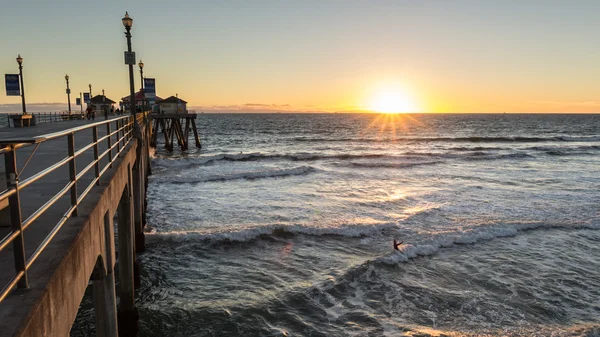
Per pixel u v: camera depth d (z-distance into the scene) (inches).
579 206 724.7
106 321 204.8
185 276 437.7
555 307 367.9
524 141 2330.2
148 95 1069.1
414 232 569.6
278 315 357.4
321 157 1471.5
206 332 334.6
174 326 343.9
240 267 460.4
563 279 426.0
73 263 129.0
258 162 1374.3
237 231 551.5
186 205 741.3
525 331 328.5
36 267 112.5
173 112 1792.6
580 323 340.5
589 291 399.9
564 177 1059.3
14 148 92.4
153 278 432.8
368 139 2544.3
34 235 138.3
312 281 421.7
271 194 840.3
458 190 880.9
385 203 756.6
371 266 447.8
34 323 92.1
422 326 338.3
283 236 556.4
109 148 252.8
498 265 462.0
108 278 205.0
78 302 134.8
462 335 323.0
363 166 1257.4
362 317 352.5
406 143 2252.7
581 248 516.4
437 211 684.7
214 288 410.3
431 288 405.1
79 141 527.2
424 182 983.6
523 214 669.3
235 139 2701.8
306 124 5388.8
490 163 1342.3
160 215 670.5
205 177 1000.2
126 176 327.3
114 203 239.1
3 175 153.9
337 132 3521.2
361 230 574.2
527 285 411.5
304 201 774.5
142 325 345.1
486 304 373.7
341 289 402.9
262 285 415.5
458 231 562.9
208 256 490.9
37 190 215.9
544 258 483.5
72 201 152.0
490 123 5502.0
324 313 360.5
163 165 1290.6
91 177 250.4
